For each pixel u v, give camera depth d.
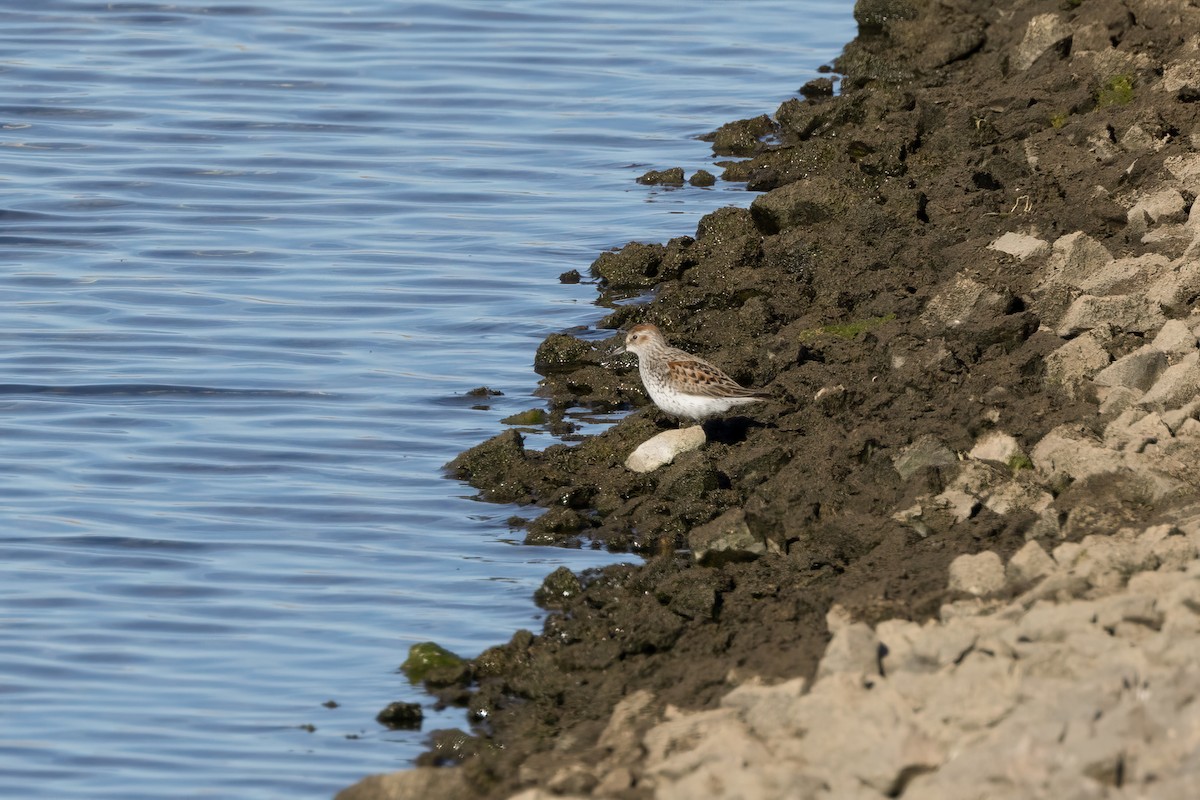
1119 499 14.34
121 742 13.91
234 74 36.31
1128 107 23.59
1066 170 22.55
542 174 30.58
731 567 15.31
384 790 11.69
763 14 40.75
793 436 17.61
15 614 16.27
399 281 25.80
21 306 24.95
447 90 35.41
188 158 31.59
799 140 30.38
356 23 39.91
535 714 13.55
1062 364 17.00
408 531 17.94
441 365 22.70
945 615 12.38
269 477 19.48
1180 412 15.40
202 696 14.71
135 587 16.89
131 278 26.12
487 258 26.61
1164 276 18.12
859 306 20.41
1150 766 9.59
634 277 24.80
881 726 10.55
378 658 15.26
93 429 20.91
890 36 34.41
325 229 28.23
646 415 19.09
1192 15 26.75
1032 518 14.38
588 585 15.99
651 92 34.97
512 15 40.66
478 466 19.28
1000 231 21.25
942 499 14.79
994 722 10.52
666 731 11.55
